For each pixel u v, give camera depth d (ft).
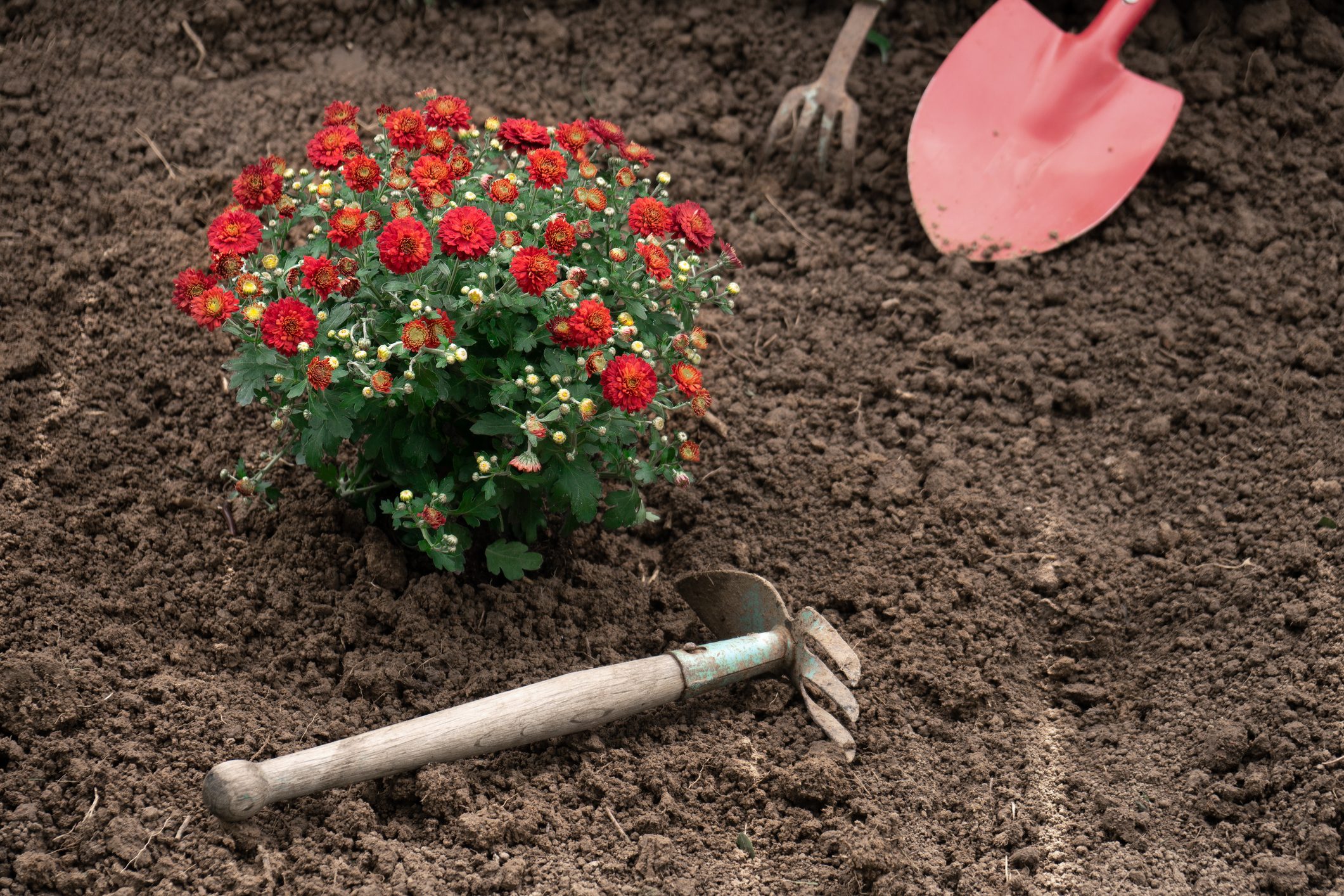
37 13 10.94
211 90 10.90
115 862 9.15
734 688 9.68
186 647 9.57
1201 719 9.60
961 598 9.90
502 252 9.37
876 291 10.59
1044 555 9.97
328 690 9.55
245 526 9.81
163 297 10.27
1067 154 10.73
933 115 10.82
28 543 9.66
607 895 9.24
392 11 11.17
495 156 9.75
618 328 9.38
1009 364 10.41
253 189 9.44
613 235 9.56
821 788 9.43
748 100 11.06
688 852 9.35
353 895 9.16
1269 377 10.32
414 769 9.31
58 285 10.25
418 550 9.85
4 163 10.59
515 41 11.15
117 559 9.70
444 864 9.26
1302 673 9.62
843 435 10.26
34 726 9.32
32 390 10.02
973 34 10.89
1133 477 10.17
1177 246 10.66
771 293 10.59
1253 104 10.89
